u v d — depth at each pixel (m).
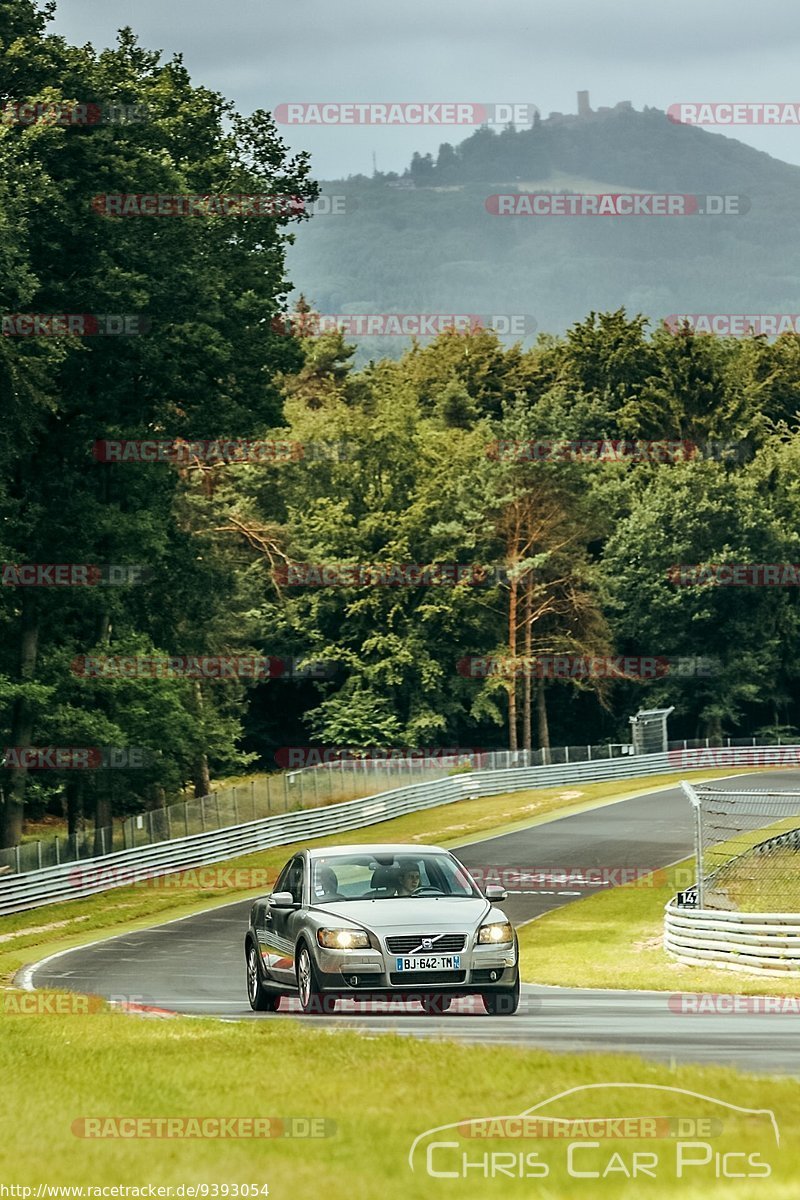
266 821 162.88
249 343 150.00
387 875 51.16
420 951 47.28
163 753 160.62
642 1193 20.27
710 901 91.31
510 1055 33.00
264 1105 28.19
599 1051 36.69
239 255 152.50
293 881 52.53
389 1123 25.64
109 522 145.62
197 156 152.50
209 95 156.12
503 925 48.75
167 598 166.88
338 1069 32.31
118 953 94.38
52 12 135.00
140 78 152.88
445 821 182.25
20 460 143.62
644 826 166.62
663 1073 29.98
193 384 145.75
